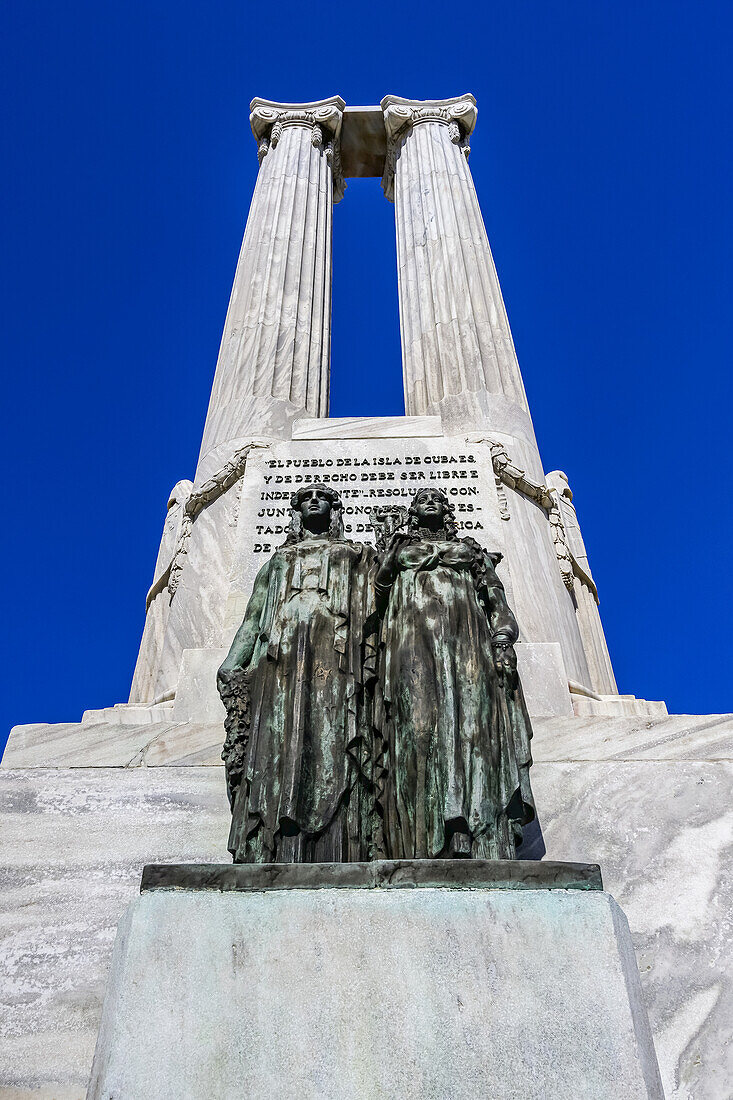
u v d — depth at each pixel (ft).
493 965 9.66
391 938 9.80
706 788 15.71
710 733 17.19
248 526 22.33
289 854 11.70
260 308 31.30
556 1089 8.96
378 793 12.71
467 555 14.43
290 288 32.22
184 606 22.95
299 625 13.75
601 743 17.11
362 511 22.29
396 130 41.88
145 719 19.10
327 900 10.05
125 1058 9.04
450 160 38.37
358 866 10.52
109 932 13.75
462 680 12.89
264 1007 9.38
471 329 30.42
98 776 16.01
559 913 10.01
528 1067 9.08
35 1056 12.26
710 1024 12.59
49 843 14.94
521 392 29.66
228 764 13.21
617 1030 9.29
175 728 17.25
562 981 9.58
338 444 24.38
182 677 19.24
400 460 23.90
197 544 24.20
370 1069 9.05
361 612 14.21
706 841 14.98
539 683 18.85
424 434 24.97
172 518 27.86
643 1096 8.91
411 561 14.26
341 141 43.62
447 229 34.50
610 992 9.53
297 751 12.37
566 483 30.01
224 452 26.61
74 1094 11.87
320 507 16.21
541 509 25.98
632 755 16.88
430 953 9.71
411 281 33.73
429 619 13.35
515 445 26.84
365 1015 9.34
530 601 21.89
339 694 13.15
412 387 30.12
